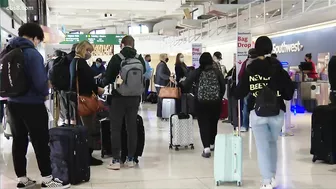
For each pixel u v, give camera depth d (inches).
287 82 153.6
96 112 207.8
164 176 183.6
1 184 174.1
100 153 237.9
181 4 738.2
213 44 726.5
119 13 924.6
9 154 238.2
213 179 178.5
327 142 204.7
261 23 499.2
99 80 213.0
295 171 191.9
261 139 156.6
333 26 433.7
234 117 322.0
